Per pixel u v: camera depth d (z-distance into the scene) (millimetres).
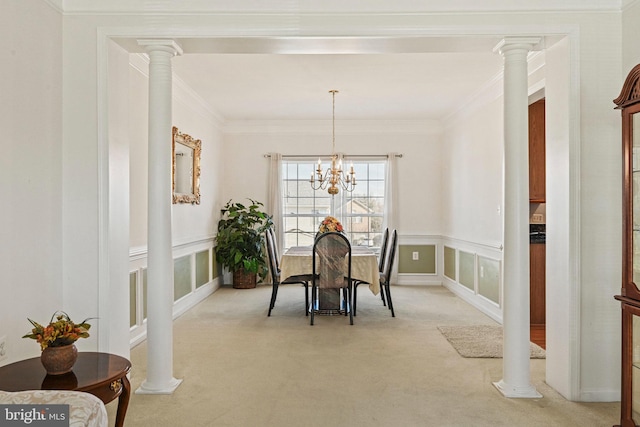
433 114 6828
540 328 4840
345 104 6172
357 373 3357
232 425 2537
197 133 5980
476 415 2678
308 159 7379
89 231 2916
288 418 2625
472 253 5836
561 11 2932
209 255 6598
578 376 2904
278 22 2975
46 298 2748
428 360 3654
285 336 4359
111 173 2969
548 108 3180
